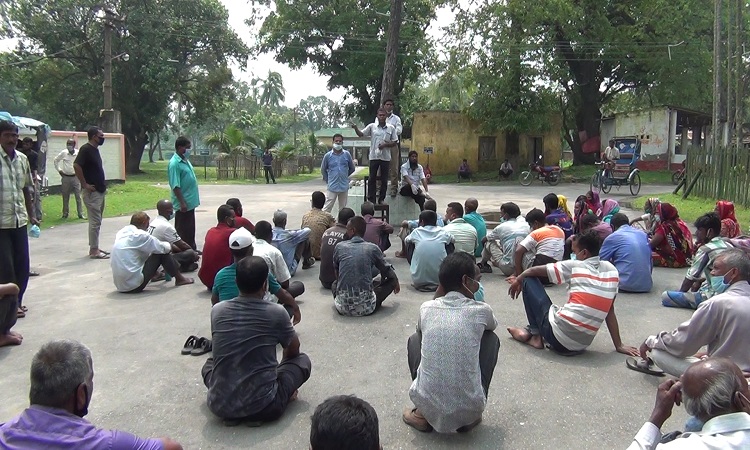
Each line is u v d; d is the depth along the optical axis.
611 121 32.53
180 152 8.18
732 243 5.89
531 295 4.91
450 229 7.20
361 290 5.74
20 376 4.36
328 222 8.49
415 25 31.55
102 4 31.20
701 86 27.42
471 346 3.34
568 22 26.14
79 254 9.11
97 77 34.44
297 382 3.82
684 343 3.83
